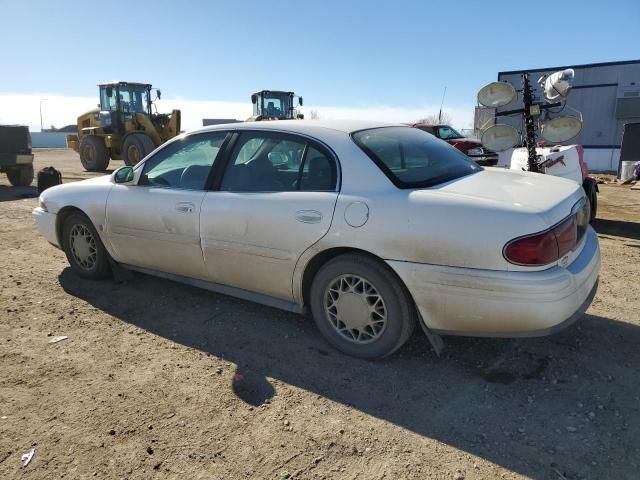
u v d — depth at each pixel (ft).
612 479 7.17
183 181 12.85
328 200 10.30
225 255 11.82
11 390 9.48
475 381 9.82
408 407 8.99
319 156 10.85
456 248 8.98
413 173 10.48
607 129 78.48
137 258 13.96
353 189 10.20
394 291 9.82
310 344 11.41
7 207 30.14
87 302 13.93
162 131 59.82
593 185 23.58
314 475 7.30
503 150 24.30
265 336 11.82
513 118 64.80
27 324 12.46
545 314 8.69
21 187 41.01
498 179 10.94
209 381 9.85
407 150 11.28
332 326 10.92
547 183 10.83
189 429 8.35
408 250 9.39
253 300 12.03
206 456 7.71
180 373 10.15
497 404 9.04
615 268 16.78
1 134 39.09
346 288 10.52
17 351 11.05
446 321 9.45
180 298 14.17
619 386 9.55
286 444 7.98
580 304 9.38
